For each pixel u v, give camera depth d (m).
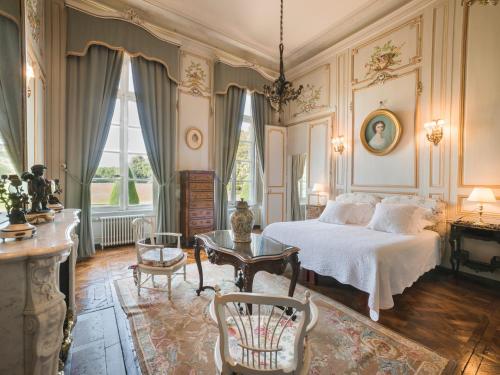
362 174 4.38
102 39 3.62
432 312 2.26
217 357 1.14
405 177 3.79
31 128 2.46
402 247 2.44
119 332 1.92
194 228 4.41
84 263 3.40
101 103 3.69
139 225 2.74
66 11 3.47
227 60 4.96
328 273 2.53
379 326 2.03
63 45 3.49
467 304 2.42
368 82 4.29
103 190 4.12
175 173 4.54
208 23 4.43
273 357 1.10
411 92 3.72
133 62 3.98
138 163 4.43
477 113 3.09
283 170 5.70
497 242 2.76
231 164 5.21
